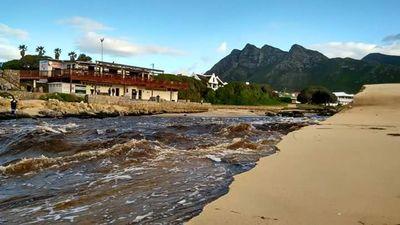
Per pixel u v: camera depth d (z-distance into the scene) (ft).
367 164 30.42
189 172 33.12
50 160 38.11
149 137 59.52
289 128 81.35
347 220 17.42
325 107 333.42
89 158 39.75
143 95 233.76
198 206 21.94
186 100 271.08
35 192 27.22
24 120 121.49
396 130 56.49
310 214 18.47
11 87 199.41
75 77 191.01
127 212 21.52
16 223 20.39
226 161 38.52
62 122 116.47
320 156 34.68
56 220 20.62
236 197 21.86
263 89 383.65
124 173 33.01
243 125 72.59
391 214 18.08
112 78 208.54
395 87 151.53
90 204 23.56
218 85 388.16
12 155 46.21
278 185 24.40
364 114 88.48
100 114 167.73
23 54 357.20
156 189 26.89
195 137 62.28
